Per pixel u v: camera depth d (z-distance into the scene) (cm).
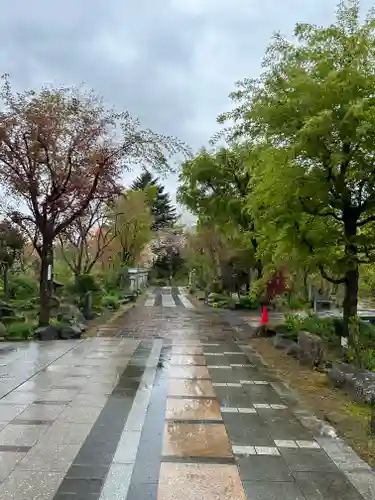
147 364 895
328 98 801
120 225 3058
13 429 514
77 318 1523
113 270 3139
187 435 511
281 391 714
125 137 1328
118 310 2183
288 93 854
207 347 1129
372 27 829
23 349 1028
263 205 919
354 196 881
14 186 1286
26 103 1214
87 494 372
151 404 623
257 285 1287
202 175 1595
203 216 1809
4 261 1806
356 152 815
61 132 1216
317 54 864
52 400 629
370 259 888
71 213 1368
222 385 745
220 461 443
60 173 1247
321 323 1105
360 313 1594
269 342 1210
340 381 728
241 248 2144
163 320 1783
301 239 870
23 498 364
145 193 3316
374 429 521
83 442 480
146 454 455
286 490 388
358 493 385
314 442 498
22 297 1984
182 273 5547
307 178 823
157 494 376
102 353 1002
